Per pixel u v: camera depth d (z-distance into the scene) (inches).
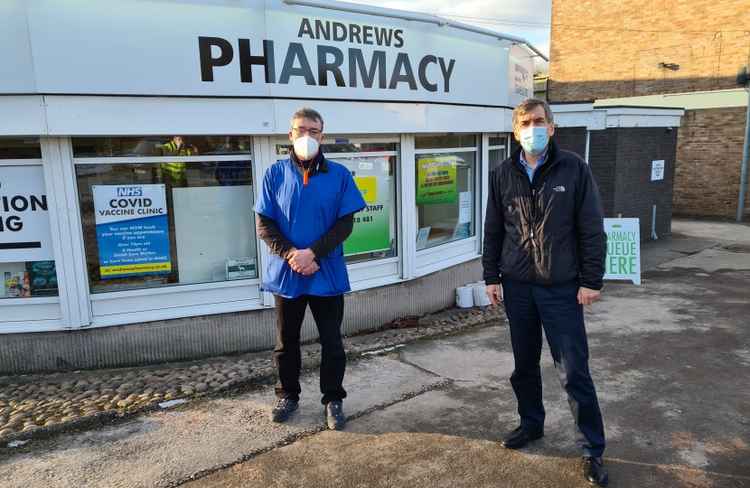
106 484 121.6
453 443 139.6
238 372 185.0
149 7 181.6
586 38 767.1
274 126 203.3
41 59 172.6
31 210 187.6
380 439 141.8
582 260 121.7
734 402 163.9
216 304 210.1
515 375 135.9
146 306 201.3
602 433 124.6
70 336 191.5
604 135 435.8
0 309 189.9
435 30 246.4
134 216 197.5
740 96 582.6
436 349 212.2
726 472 126.5
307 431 145.6
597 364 196.5
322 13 209.5
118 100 182.2
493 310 276.8
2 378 186.2
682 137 632.4
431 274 269.6
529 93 336.5
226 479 124.0
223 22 191.8
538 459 131.8
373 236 245.6
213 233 209.0
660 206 498.0
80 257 189.5
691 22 662.5
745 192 594.6
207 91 192.5
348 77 219.5
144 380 181.3
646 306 278.2
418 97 243.8
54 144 182.1
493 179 132.8
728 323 246.5
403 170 247.1
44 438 141.6
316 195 139.1
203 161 203.5
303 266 135.3
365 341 225.8
